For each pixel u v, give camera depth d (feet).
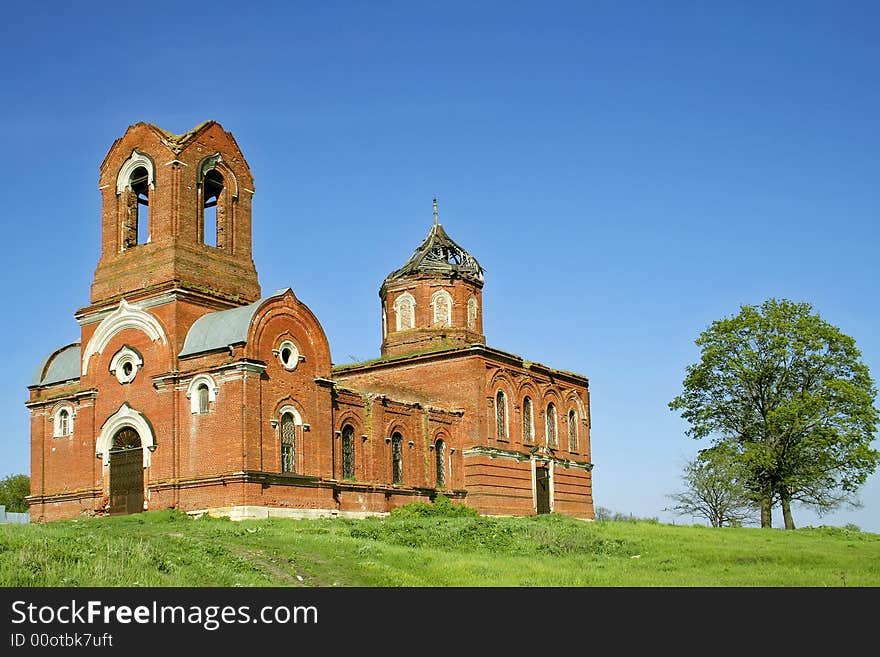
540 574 110.73
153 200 169.37
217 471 151.43
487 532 141.49
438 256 226.38
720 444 231.50
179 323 161.38
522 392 217.36
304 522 143.74
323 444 164.25
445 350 206.28
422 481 190.90
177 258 164.55
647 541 153.48
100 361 169.99
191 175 170.60
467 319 221.66
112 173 176.76
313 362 165.37
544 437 222.28
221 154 176.55
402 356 212.02
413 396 206.90
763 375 225.76
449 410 201.36
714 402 232.94
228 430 151.33
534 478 214.90
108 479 164.96
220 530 128.77
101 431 166.61
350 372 218.18
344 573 103.96
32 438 176.55
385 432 183.93
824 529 198.39
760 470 224.74
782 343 224.53
